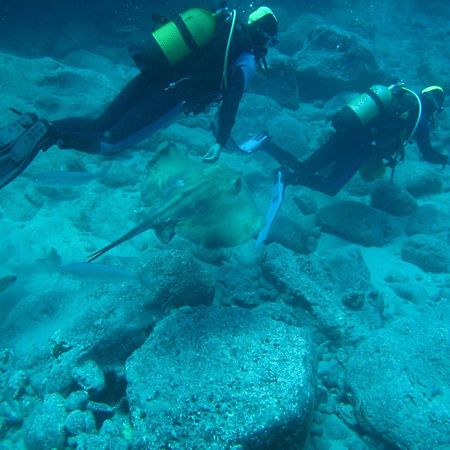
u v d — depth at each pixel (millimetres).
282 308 3854
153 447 2361
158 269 3666
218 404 2547
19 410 2928
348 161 5348
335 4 17234
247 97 8164
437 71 11750
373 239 5438
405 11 19328
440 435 2627
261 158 7270
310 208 6039
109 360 3178
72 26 11352
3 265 4172
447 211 6051
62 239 4648
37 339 3387
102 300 3455
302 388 2656
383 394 2900
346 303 4070
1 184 3041
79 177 4105
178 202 3760
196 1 12047
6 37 10773
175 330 3139
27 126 3125
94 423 2744
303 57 9438
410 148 8086
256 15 3348
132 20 12312
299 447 2611
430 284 4758
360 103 4875
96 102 7379
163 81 3195
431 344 3227
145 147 6770
